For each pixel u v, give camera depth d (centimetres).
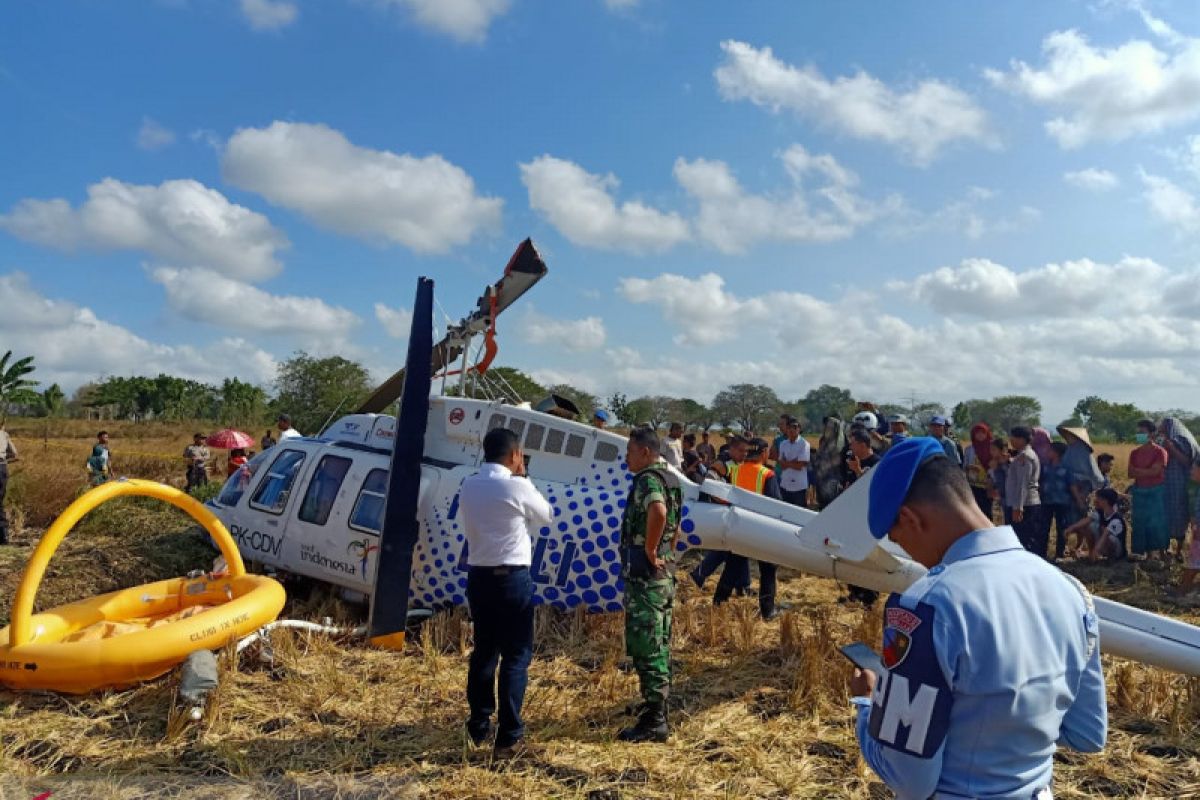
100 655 471
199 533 817
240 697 485
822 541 543
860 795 393
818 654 545
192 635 500
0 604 652
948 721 159
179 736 431
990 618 159
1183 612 770
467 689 435
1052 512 1047
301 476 705
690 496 662
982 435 1031
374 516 662
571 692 516
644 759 422
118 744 425
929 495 176
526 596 424
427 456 722
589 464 694
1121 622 496
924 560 184
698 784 399
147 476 1842
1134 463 1005
